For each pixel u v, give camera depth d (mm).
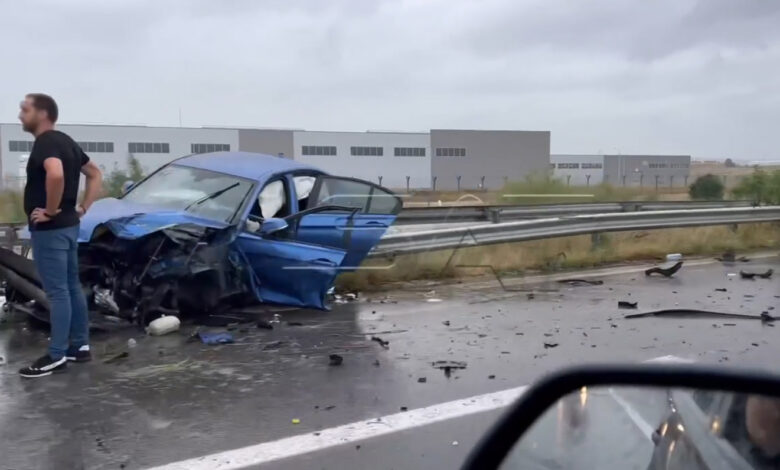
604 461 2533
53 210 6082
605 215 13430
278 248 8344
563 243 13281
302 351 7055
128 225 7715
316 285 8562
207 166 9211
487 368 6590
